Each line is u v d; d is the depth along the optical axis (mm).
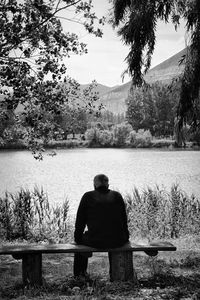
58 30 8812
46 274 6867
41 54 8734
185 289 5215
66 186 30766
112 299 4871
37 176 39469
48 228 11727
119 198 5742
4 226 11508
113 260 5672
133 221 12117
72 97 9344
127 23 8008
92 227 5566
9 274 6941
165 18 7609
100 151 96625
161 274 6141
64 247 5570
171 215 11883
